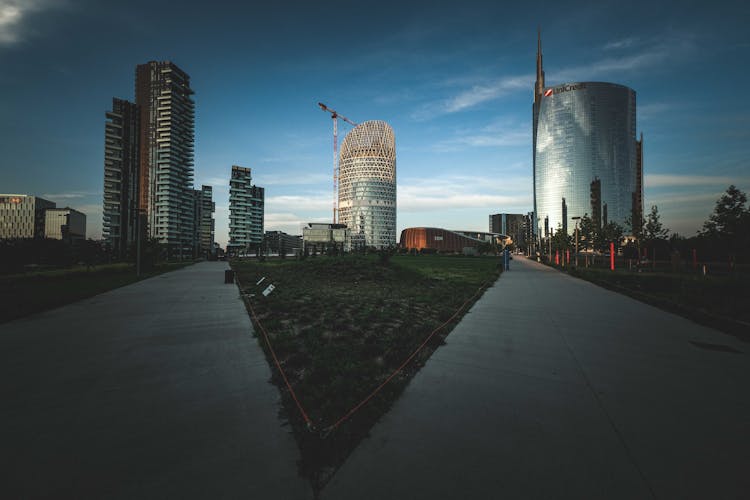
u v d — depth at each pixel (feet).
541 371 18.48
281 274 90.07
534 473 9.86
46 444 11.78
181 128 536.83
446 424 12.78
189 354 22.57
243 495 9.21
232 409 14.52
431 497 8.95
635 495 8.89
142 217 123.65
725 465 10.09
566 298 47.03
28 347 24.23
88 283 70.79
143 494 9.28
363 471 10.13
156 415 13.98
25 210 563.89
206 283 72.54
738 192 86.38
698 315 32.68
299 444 11.76
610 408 13.96
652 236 130.21
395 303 42.37
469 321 31.89
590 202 487.20
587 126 491.31
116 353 22.79
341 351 22.33
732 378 17.28
